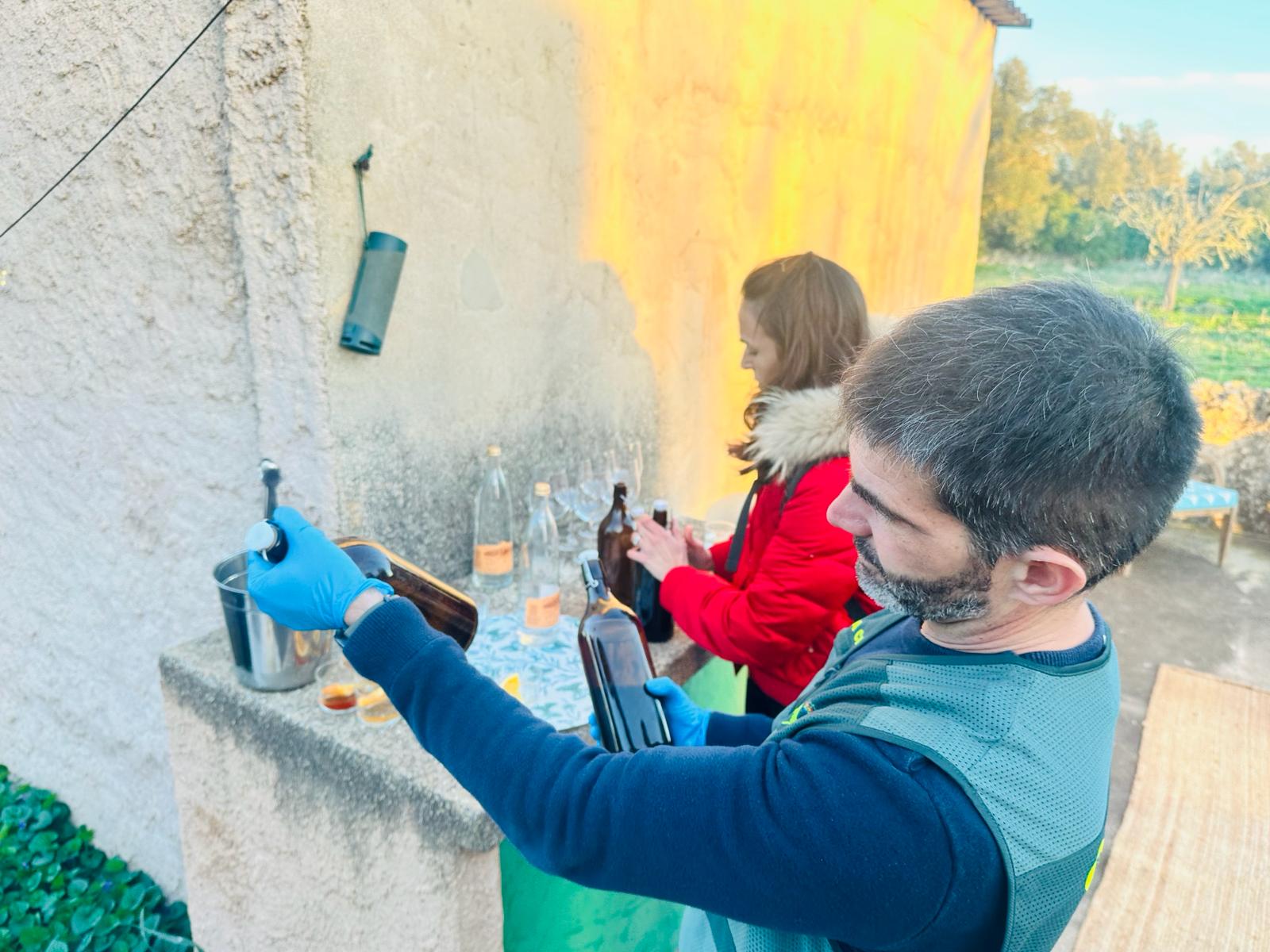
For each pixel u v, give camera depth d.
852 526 0.71
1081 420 0.55
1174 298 9.59
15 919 2.13
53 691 2.37
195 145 1.63
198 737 1.58
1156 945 2.11
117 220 1.79
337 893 1.44
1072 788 0.60
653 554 1.63
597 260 2.36
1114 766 2.95
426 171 1.74
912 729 0.61
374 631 0.80
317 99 1.49
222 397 1.76
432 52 1.71
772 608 1.42
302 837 1.46
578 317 2.32
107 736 2.29
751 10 2.86
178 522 1.92
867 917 0.58
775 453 1.43
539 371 2.20
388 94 1.63
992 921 0.58
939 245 5.30
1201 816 2.62
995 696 0.61
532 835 0.71
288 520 0.93
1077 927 2.18
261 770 1.49
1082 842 0.60
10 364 2.11
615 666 1.17
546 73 2.03
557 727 1.39
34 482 2.18
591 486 2.18
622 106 2.34
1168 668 3.66
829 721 0.66
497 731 0.75
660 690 1.08
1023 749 0.59
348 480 1.67
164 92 1.63
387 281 1.62
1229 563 5.54
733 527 2.40
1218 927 2.17
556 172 2.12
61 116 1.80
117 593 2.11
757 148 3.09
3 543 2.31
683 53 2.56
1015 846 0.57
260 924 1.60
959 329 0.60
